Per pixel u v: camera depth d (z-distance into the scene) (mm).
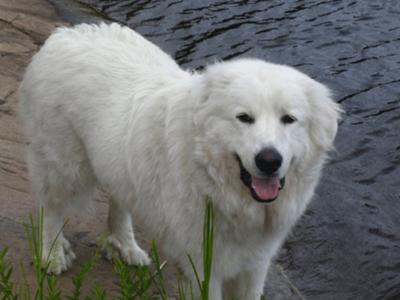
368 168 7836
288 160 4094
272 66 4391
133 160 4629
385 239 6754
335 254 6480
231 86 4199
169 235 4590
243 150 4082
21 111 5457
